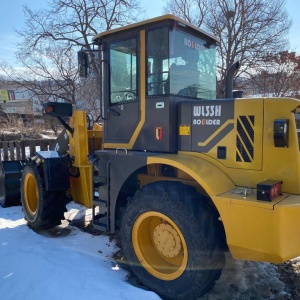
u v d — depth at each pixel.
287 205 2.46
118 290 2.94
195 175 2.83
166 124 3.32
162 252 3.17
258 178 2.86
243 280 3.33
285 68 15.29
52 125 16.48
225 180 2.91
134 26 3.49
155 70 3.40
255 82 15.90
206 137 3.13
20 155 8.27
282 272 3.53
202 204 2.97
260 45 16.52
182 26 3.41
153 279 3.12
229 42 16.77
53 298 2.77
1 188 6.12
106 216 3.65
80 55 3.96
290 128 2.71
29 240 4.18
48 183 4.38
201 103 3.17
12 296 2.82
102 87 3.95
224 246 2.97
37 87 16.62
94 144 4.78
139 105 3.54
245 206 2.59
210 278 2.83
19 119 17.53
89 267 3.38
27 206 4.96
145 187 3.22
